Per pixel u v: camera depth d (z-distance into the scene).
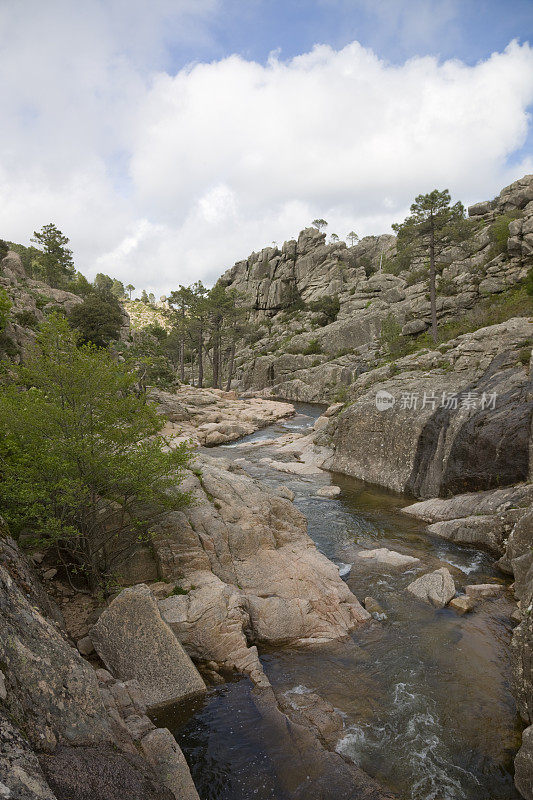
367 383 36.50
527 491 17.77
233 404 60.44
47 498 11.34
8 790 4.10
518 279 46.88
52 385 12.00
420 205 45.16
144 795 5.72
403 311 69.38
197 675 10.18
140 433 13.62
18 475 11.51
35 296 70.00
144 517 14.17
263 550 15.23
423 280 62.22
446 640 12.00
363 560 16.77
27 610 6.87
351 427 29.25
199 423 48.69
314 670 10.98
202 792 7.70
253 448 37.97
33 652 6.19
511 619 12.84
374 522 20.70
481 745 8.59
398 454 25.58
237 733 8.97
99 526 13.88
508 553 15.64
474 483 20.80
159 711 9.52
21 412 11.40
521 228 47.50
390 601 14.00
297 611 12.77
